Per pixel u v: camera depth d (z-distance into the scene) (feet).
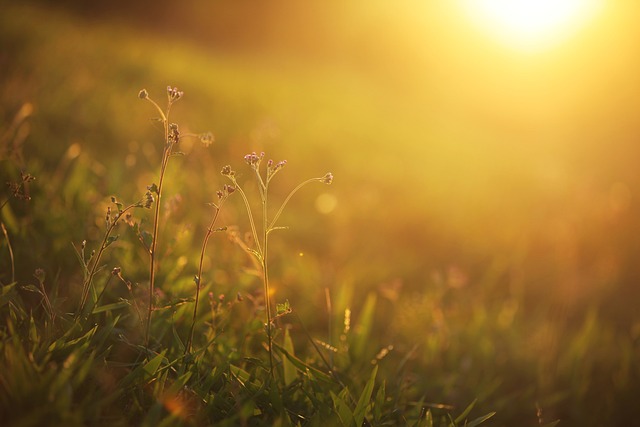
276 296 10.05
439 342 9.39
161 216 8.64
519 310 12.49
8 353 4.63
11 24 25.96
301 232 14.02
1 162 8.57
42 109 15.39
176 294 7.06
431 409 7.41
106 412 4.95
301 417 5.62
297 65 54.80
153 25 56.65
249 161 5.29
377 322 10.71
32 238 7.85
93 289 5.88
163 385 5.30
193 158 12.25
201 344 6.61
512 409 8.67
